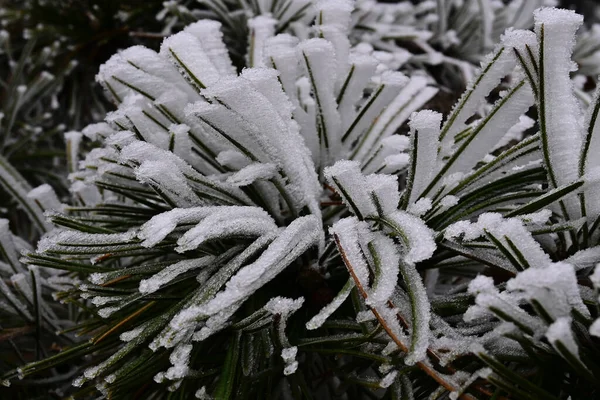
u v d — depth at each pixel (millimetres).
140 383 320
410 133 287
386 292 271
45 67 640
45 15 629
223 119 295
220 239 314
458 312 303
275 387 330
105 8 606
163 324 301
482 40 591
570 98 285
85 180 345
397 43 588
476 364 283
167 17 582
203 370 323
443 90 538
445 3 604
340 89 337
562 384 276
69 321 403
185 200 309
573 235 300
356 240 288
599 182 278
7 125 591
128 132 315
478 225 275
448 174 313
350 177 288
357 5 503
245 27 517
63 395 394
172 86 329
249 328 304
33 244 555
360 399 347
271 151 302
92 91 650
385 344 294
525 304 299
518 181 306
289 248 289
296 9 461
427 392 298
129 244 308
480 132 305
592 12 1098
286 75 330
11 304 369
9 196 573
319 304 326
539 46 279
